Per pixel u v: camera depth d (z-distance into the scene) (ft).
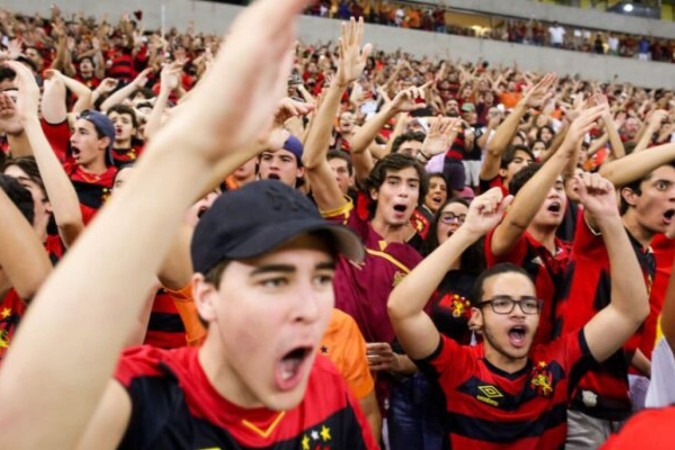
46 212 9.20
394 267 10.06
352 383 7.73
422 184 10.82
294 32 2.15
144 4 58.39
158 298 8.14
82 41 41.81
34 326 2.08
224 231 3.46
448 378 7.55
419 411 9.12
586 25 86.94
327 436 4.24
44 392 2.04
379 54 60.95
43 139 7.95
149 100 21.66
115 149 17.72
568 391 7.82
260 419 3.89
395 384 9.48
